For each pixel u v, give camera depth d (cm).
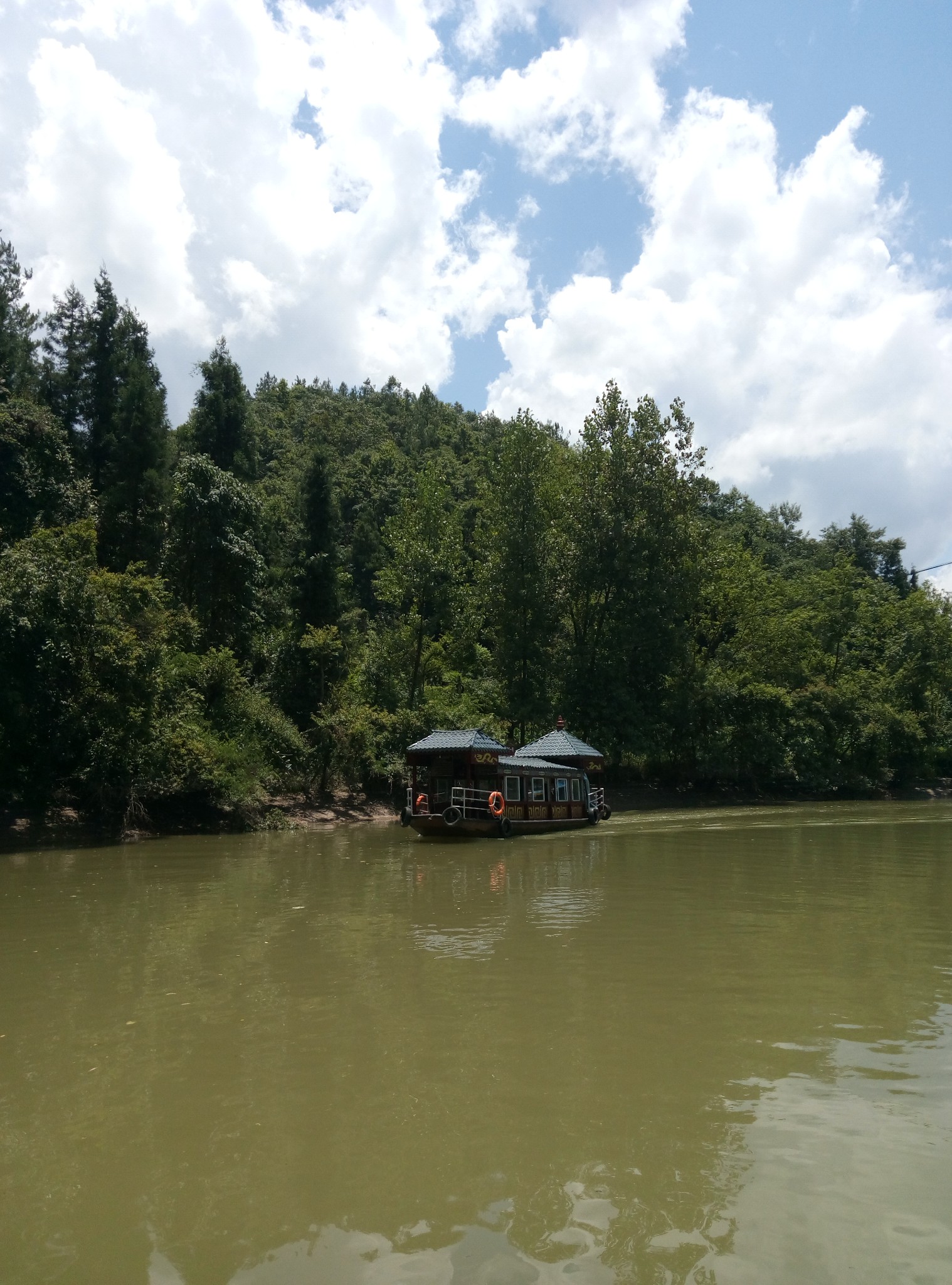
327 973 833
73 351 3853
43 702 2144
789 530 9244
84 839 2134
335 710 3189
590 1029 664
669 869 1617
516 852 1964
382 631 4416
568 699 3856
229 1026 678
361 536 6234
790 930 1023
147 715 2306
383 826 2744
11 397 2898
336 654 3309
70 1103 541
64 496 2966
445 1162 461
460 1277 362
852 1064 593
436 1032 659
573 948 933
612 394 3994
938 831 2472
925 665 5047
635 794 4041
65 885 1430
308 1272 368
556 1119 509
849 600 5216
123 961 891
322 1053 618
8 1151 482
